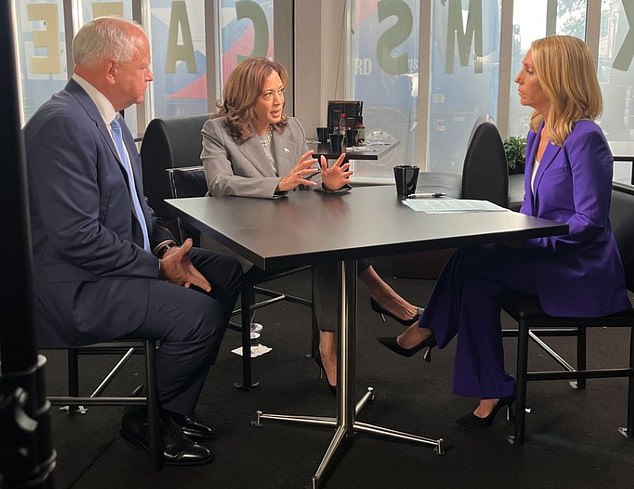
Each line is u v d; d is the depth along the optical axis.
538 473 2.22
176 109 5.49
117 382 2.93
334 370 2.76
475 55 4.97
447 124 5.10
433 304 2.63
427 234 1.87
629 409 2.45
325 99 5.18
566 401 2.74
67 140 2.02
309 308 3.90
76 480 2.17
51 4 5.44
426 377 2.99
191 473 2.22
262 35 5.26
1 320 0.74
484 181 3.70
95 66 2.17
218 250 2.94
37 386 0.77
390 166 5.24
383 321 3.66
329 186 2.62
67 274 2.09
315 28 4.95
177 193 2.93
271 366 3.10
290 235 1.86
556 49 2.33
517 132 5.03
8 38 0.71
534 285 2.39
